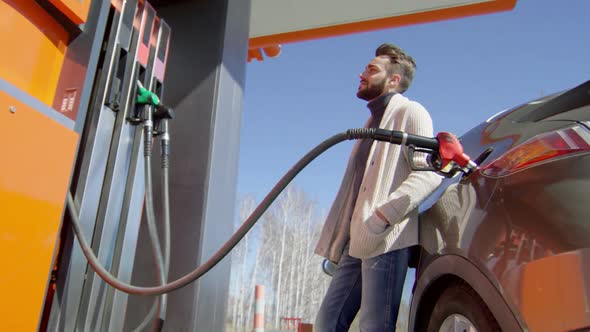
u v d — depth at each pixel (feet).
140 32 5.85
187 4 7.62
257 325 19.84
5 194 3.44
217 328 6.40
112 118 5.36
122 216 5.30
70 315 4.66
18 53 3.98
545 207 3.39
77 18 4.45
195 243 6.21
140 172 5.58
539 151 3.72
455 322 4.36
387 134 4.43
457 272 4.20
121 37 5.55
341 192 6.63
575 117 3.89
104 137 5.23
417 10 13.99
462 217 4.34
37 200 3.74
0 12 3.81
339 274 6.27
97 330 4.90
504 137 4.69
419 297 5.02
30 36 4.11
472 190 4.35
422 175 5.08
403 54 6.88
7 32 3.87
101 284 5.01
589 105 3.88
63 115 4.12
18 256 3.55
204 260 6.18
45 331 4.50
